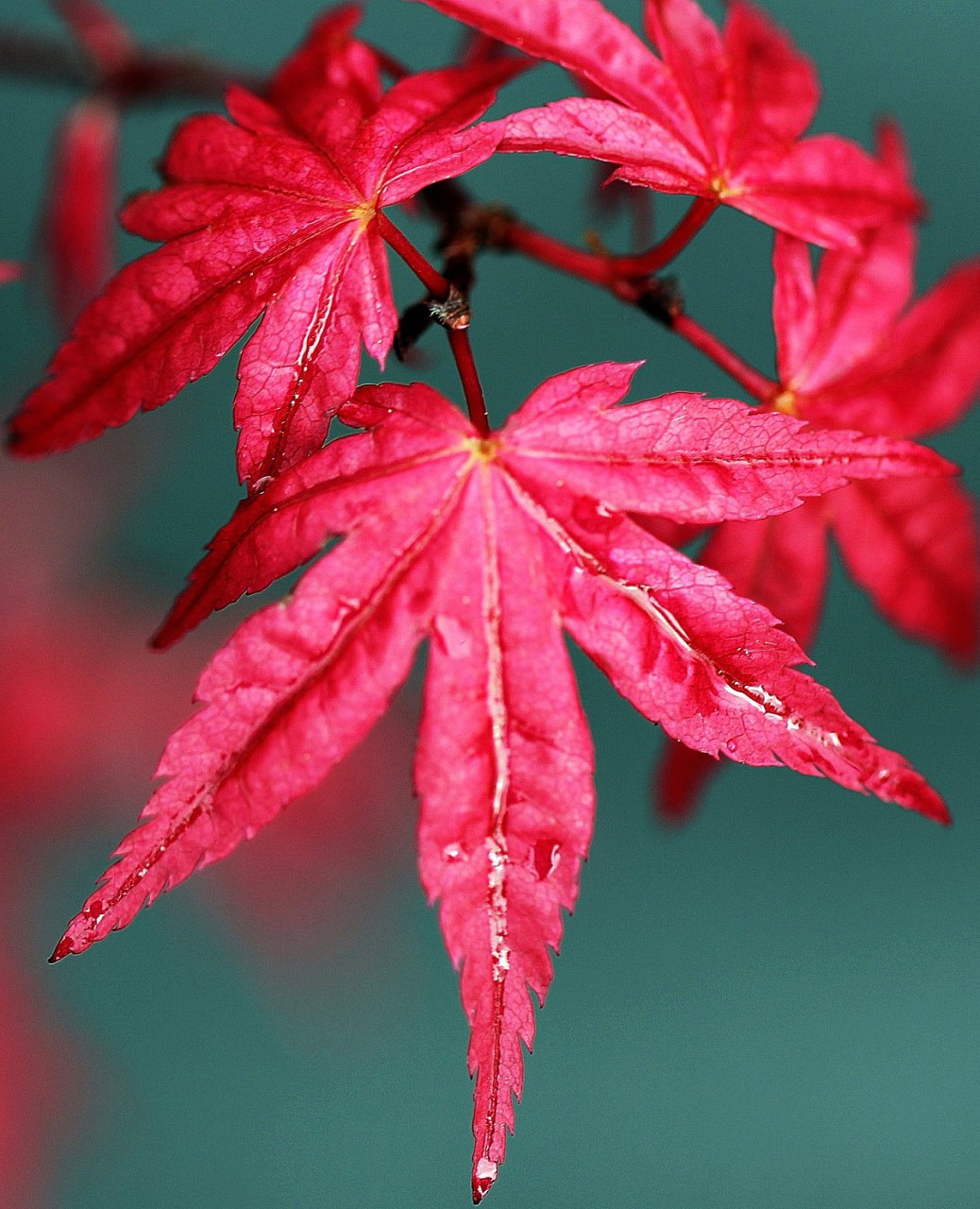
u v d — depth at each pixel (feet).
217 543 1.02
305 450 1.03
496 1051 1.02
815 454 1.03
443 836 1.03
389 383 1.04
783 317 1.10
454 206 1.12
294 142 1.03
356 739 1.03
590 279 1.10
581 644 1.03
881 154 1.10
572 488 1.04
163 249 1.02
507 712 1.03
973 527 1.12
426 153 1.03
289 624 1.02
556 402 1.04
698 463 1.03
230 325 1.02
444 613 1.04
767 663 1.02
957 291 1.11
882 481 1.12
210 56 1.22
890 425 1.10
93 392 1.01
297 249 1.03
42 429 1.01
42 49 1.22
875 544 1.13
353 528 1.03
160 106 1.22
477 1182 1.01
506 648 1.04
